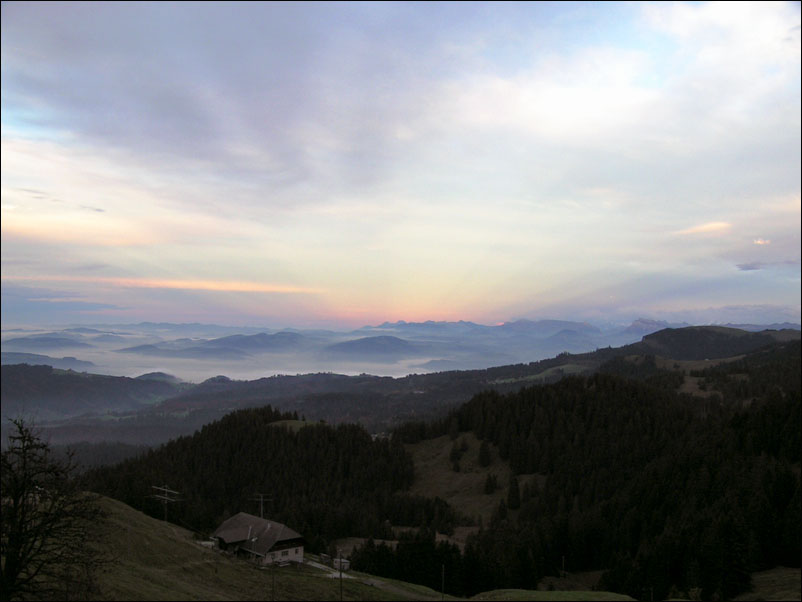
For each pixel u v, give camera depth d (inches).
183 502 5216.5
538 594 2709.2
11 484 1158.3
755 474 4768.7
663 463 6003.9
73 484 1275.8
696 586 3240.7
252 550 3462.1
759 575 3408.0
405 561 3833.7
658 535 4328.3
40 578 1467.8
